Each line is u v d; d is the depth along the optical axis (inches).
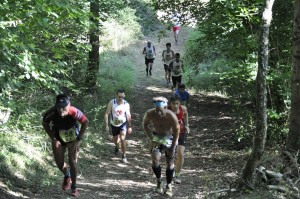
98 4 460.8
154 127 277.1
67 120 248.7
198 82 739.4
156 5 528.1
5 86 214.5
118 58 890.7
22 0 226.1
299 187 217.9
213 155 418.6
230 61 458.6
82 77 542.3
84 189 290.2
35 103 356.5
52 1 230.2
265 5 214.8
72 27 339.0
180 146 318.0
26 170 289.6
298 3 248.1
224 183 299.4
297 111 247.9
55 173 317.4
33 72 217.5
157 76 859.4
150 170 377.7
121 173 360.8
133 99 676.7
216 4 389.4
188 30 1222.9
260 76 216.2
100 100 566.3
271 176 231.8
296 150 247.1
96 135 453.4
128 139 496.1
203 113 605.6
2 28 208.7
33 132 339.9
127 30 1056.2
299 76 248.1
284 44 376.8
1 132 296.7
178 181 318.7
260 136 220.5
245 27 382.6
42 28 247.6
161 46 1099.3
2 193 242.1
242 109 428.5
